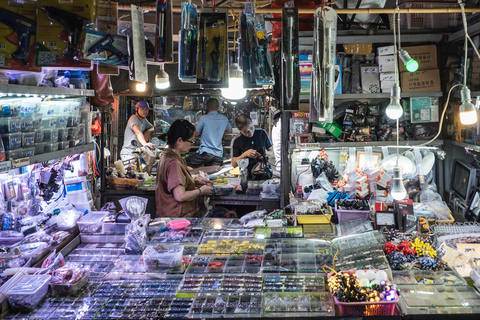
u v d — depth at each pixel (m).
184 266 2.75
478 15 3.67
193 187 3.90
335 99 4.16
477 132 3.56
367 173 3.91
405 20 4.06
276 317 2.21
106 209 4.03
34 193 3.34
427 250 2.83
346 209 3.49
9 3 2.29
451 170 4.27
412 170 4.05
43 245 2.82
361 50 4.09
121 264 2.79
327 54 2.72
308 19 3.34
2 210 3.00
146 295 2.44
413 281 2.51
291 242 3.01
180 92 5.38
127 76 5.07
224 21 2.61
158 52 2.56
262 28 2.67
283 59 2.68
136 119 6.46
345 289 2.28
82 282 2.53
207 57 2.61
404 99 4.14
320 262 2.72
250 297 2.37
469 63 3.85
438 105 4.13
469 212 3.84
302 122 4.09
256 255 2.84
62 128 3.06
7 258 2.67
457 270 2.79
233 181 4.64
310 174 4.09
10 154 2.43
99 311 2.27
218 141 5.62
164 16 2.55
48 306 2.33
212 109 5.62
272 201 4.19
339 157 4.31
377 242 2.91
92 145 3.51
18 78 2.44
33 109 2.67
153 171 5.69
